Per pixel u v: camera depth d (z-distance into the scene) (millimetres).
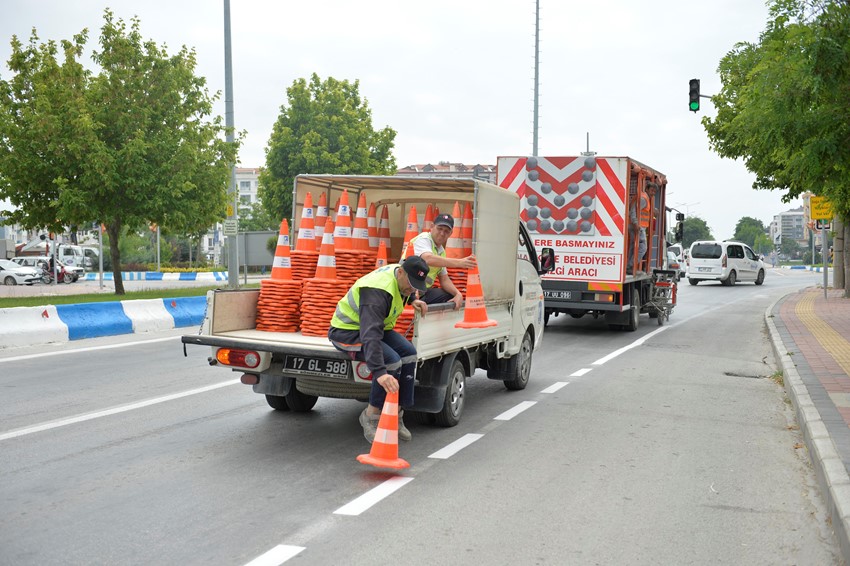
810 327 18062
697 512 5555
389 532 5023
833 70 8742
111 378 10875
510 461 6859
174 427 7973
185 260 92375
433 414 8133
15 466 6449
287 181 52844
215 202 26688
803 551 4840
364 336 6473
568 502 5727
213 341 7332
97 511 5344
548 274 17234
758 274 45375
